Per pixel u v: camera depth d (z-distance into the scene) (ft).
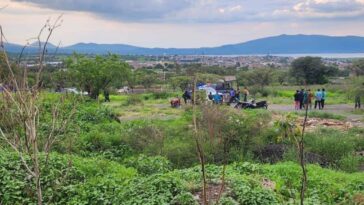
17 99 16.76
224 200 32.17
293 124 19.30
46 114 49.52
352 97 132.87
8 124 18.12
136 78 208.44
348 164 55.57
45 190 36.63
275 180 41.88
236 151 56.70
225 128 55.52
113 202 34.71
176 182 35.40
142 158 52.95
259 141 60.18
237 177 38.09
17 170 38.65
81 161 46.16
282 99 155.63
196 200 32.91
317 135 65.92
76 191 37.01
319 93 120.37
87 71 129.59
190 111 95.61
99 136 62.80
